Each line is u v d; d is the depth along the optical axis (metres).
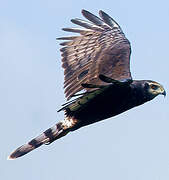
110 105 16.03
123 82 14.91
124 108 16.27
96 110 16.00
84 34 17.72
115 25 18.12
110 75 16.61
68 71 17.02
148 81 16.47
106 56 17.17
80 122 16.14
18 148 16.64
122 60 17.03
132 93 16.17
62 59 17.23
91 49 17.41
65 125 16.27
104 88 15.38
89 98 15.70
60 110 15.42
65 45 17.44
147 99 16.42
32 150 16.59
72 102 15.63
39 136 16.59
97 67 16.88
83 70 16.89
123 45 17.58
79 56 17.25
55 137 16.42
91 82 16.56
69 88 16.70
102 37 17.75
